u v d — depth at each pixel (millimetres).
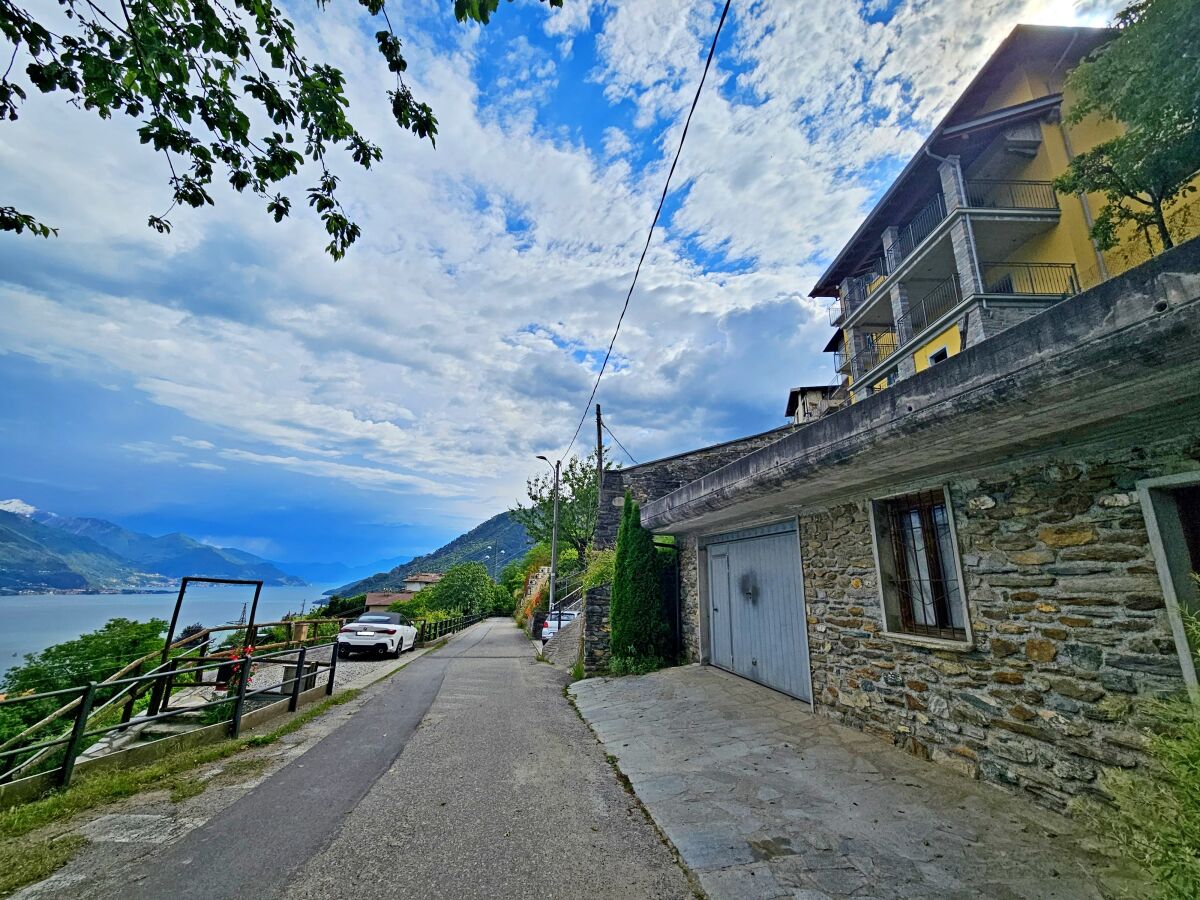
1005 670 3658
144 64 2973
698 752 4832
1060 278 13727
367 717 6543
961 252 14125
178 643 6852
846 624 5355
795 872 2812
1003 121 13992
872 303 18953
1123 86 7035
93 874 2781
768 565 7004
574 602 21703
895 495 4746
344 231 4000
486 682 9320
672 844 3174
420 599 32750
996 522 3783
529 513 30562
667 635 9344
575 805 3775
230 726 5543
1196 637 2379
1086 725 3127
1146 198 9469
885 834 3172
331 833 3297
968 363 3031
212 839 3201
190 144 3432
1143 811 1924
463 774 4422
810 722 5453
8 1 2789
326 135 3586
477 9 2764
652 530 9461
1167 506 2893
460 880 2770
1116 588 3020
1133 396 2600
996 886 2596
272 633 12953
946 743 4105
